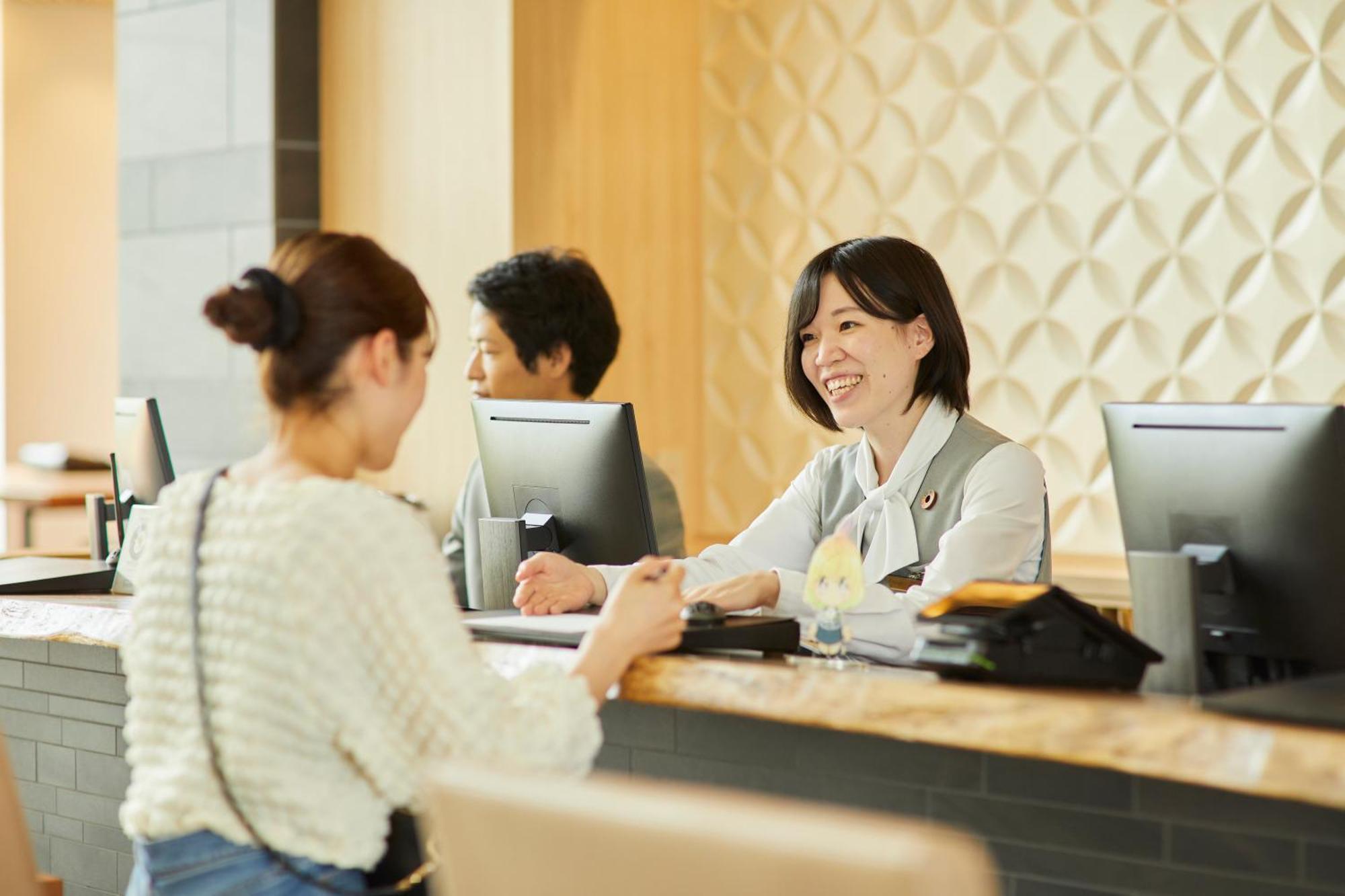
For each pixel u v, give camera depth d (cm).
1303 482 176
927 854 88
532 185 503
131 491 305
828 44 523
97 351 746
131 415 302
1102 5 462
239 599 152
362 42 532
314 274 163
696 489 556
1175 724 140
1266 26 432
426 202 518
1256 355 438
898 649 211
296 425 166
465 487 330
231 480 164
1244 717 142
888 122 509
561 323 318
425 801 151
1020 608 164
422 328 171
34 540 739
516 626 203
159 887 156
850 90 518
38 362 736
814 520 281
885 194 511
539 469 257
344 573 151
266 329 160
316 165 541
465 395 508
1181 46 448
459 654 153
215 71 547
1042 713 148
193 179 554
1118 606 419
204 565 158
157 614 162
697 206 555
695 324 556
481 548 258
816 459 288
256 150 538
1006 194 484
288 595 149
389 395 167
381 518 154
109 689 280
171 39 557
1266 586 181
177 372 562
